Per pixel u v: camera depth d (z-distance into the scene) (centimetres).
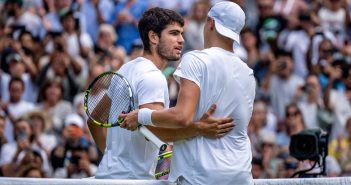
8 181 1181
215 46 1202
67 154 2242
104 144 1336
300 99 2772
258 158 2225
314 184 1267
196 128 1166
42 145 2373
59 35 2736
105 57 2758
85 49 2844
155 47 1267
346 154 2467
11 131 2442
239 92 1189
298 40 3055
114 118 1238
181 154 1184
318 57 3002
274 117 2634
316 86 2766
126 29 3044
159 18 1263
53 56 2675
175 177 1187
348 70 2864
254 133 2539
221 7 1200
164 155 1308
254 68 2934
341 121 2761
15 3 2927
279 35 3109
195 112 1177
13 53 2717
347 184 1286
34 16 2945
